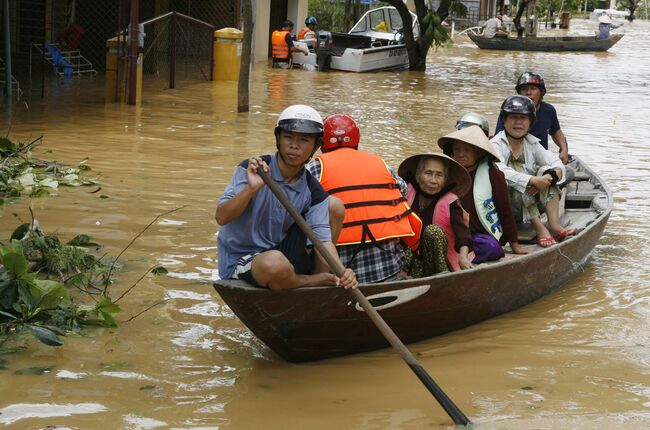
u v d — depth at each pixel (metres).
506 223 7.18
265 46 28.42
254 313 5.18
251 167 5.16
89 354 5.52
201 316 6.26
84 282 6.71
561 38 38.66
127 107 16.12
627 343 6.15
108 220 8.41
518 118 7.80
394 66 27.83
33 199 9.08
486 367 5.66
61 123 13.94
